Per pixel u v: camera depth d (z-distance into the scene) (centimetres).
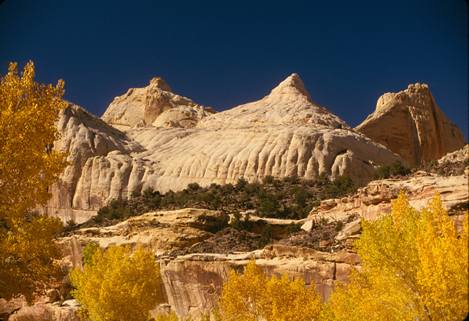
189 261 5069
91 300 3859
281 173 10288
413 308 2259
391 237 2373
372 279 2461
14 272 2809
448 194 3603
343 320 2775
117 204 9219
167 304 5200
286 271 4366
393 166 5447
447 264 2072
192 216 6475
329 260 4209
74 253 6781
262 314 3108
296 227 5578
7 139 2484
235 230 6359
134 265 3975
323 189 8431
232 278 3177
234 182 10300
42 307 5428
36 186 2620
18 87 2608
